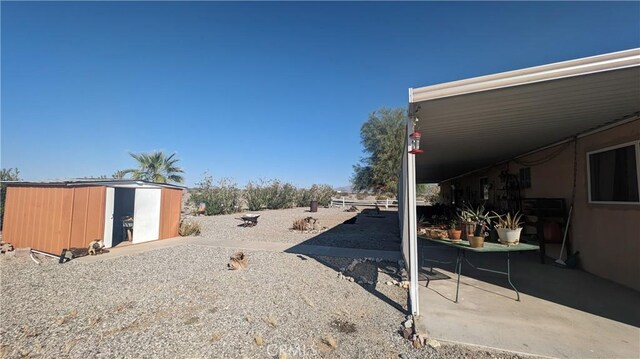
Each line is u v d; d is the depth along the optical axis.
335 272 5.54
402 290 4.44
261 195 22.62
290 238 9.87
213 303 3.97
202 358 2.62
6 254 7.45
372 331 3.13
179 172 17.17
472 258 6.51
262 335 3.05
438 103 3.31
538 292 4.20
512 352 2.64
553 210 5.77
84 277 5.36
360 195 31.47
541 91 3.02
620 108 3.68
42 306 3.93
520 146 6.30
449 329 3.08
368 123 27.48
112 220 8.39
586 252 5.21
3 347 2.84
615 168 4.50
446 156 7.72
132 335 3.07
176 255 7.21
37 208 7.97
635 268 4.16
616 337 2.87
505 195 8.44
